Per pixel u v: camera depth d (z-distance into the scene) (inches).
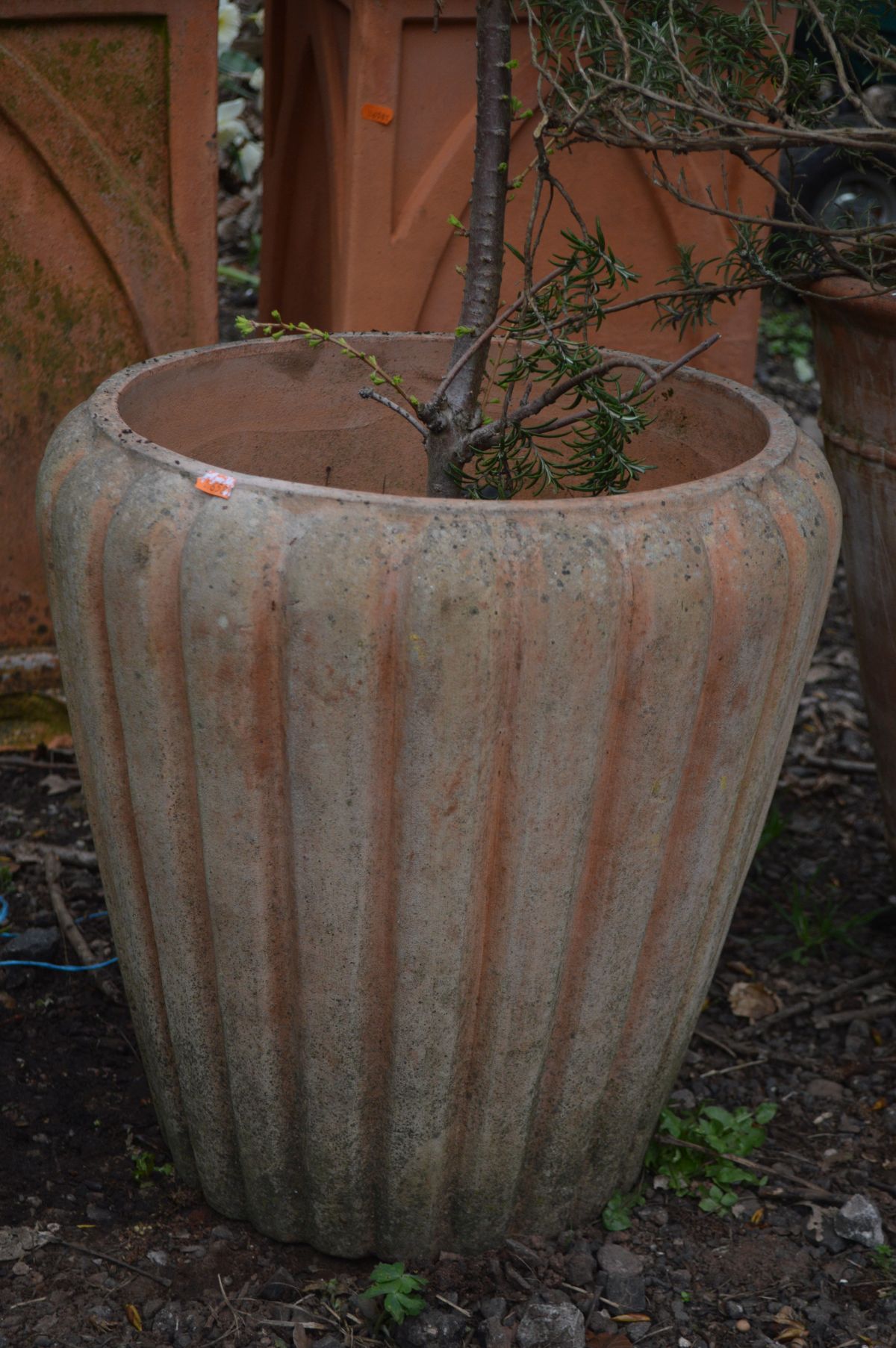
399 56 105.0
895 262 81.9
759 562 63.1
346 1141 71.2
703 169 113.3
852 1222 80.7
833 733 138.1
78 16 103.9
